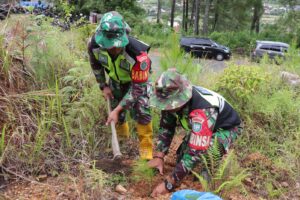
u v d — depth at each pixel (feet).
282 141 14.38
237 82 14.94
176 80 10.16
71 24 17.56
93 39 11.62
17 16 14.46
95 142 13.05
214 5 137.18
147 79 11.51
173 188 10.84
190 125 10.61
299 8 113.80
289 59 22.06
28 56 14.02
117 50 11.03
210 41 65.51
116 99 13.00
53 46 14.48
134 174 11.65
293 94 16.70
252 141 14.28
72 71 13.67
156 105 10.19
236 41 95.50
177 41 17.08
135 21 86.17
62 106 13.39
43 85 13.82
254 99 15.16
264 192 11.73
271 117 15.02
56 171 11.51
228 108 11.19
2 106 12.20
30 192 10.57
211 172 11.18
